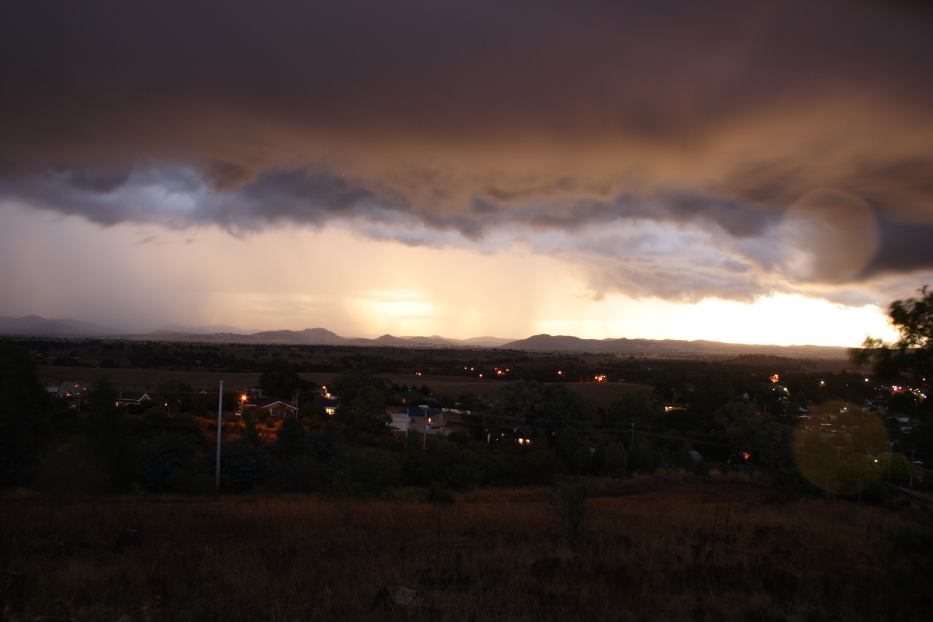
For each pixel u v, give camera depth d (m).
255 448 29.84
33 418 20.33
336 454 35.03
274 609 7.07
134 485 23.22
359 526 13.96
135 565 9.34
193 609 7.16
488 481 34.25
